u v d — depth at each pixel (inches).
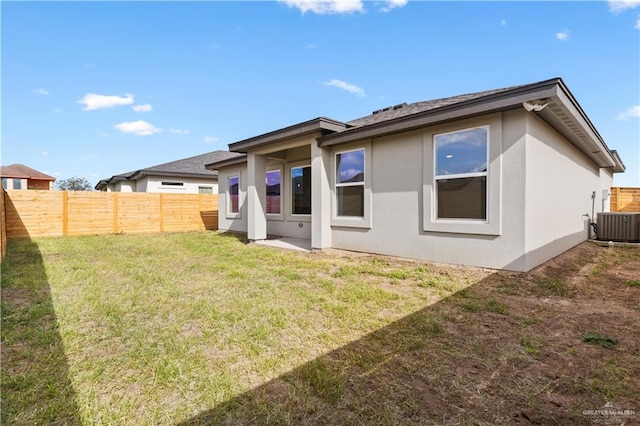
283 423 71.9
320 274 220.5
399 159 257.9
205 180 769.6
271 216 461.4
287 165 430.9
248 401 80.2
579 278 201.5
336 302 157.3
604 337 113.6
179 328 128.3
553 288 175.3
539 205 216.2
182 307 153.9
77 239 435.8
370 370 94.2
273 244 367.2
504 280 187.5
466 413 74.2
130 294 175.5
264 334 120.5
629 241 358.9
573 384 85.4
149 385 88.1
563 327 124.8
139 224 539.8
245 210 503.8
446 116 213.2
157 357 104.1
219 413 75.5
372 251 279.9
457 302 155.0
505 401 78.7
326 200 312.0
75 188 1646.2
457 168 223.5
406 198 253.8
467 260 219.6
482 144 211.9
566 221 289.7
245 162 491.5
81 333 123.3
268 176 465.7
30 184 1043.3
